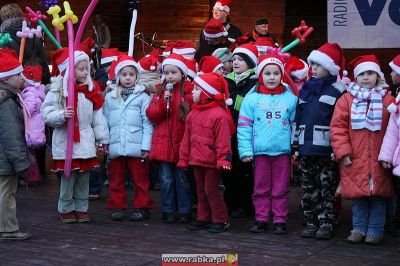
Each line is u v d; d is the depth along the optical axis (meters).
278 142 6.59
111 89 7.44
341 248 6.18
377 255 5.95
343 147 6.16
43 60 9.52
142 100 7.25
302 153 6.44
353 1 8.72
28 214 7.57
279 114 6.61
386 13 8.65
